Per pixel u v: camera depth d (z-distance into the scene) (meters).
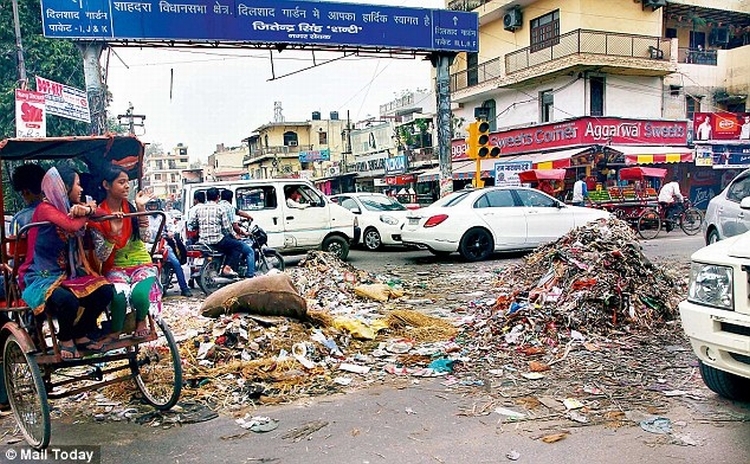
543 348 5.41
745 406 3.98
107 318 4.01
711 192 24.94
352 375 4.96
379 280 9.36
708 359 3.72
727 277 3.56
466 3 29.30
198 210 9.14
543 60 25.28
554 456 3.35
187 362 4.96
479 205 11.80
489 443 3.55
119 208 4.02
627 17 24.84
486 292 8.38
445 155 16.53
